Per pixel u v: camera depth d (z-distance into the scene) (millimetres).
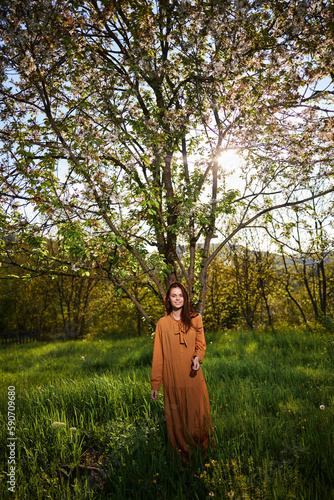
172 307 3174
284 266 15812
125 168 4578
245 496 2029
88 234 4410
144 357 8562
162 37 4250
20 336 21578
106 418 3754
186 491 2342
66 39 3602
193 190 5379
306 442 2811
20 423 3668
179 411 2912
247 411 3596
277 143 4977
